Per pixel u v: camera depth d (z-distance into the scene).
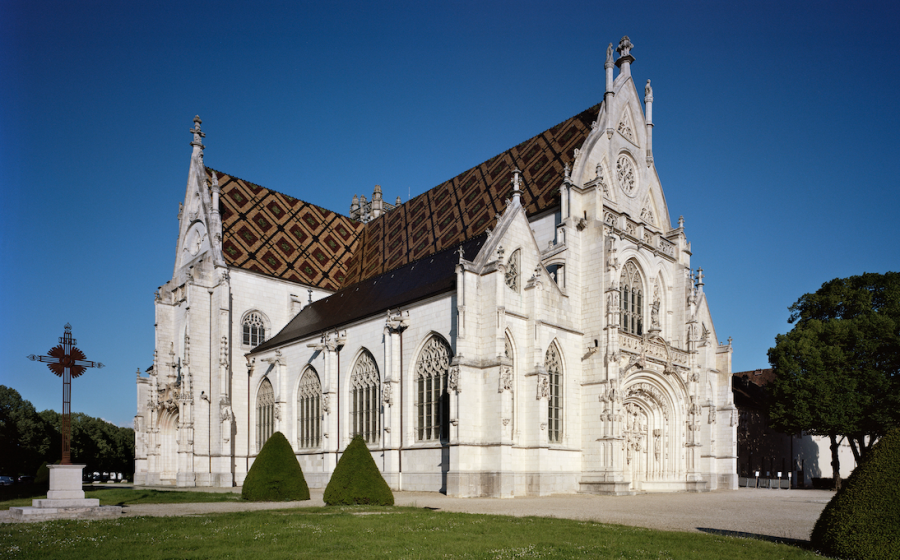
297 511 34.31
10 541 23.34
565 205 59.66
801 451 101.81
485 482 47.53
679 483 62.78
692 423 64.38
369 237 93.25
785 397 74.25
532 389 51.41
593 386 56.34
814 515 35.12
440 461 51.12
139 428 83.25
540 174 66.62
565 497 49.38
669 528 28.17
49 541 23.28
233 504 40.31
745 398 95.06
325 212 96.38
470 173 79.88
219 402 70.75
